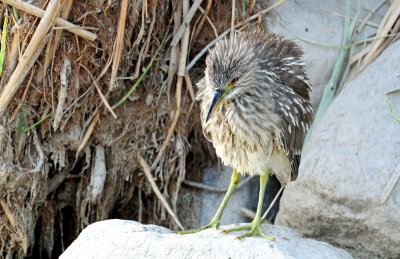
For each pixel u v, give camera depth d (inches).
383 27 313.0
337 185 260.5
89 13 274.8
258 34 258.1
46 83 277.1
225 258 211.6
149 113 304.3
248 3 314.3
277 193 319.0
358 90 281.1
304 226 274.1
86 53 279.1
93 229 231.6
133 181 316.2
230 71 228.1
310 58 312.3
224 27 310.5
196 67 312.8
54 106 281.6
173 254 214.5
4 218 282.5
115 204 327.3
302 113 251.1
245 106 234.4
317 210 266.8
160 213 320.8
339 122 274.8
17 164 278.8
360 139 265.9
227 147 248.1
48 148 288.5
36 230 315.9
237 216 318.3
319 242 230.4
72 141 290.5
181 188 328.2
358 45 317.1
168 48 304.0
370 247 260.7
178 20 301.6
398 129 264.4
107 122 297.9
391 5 317.4
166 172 311.9
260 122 235.8
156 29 296.0
